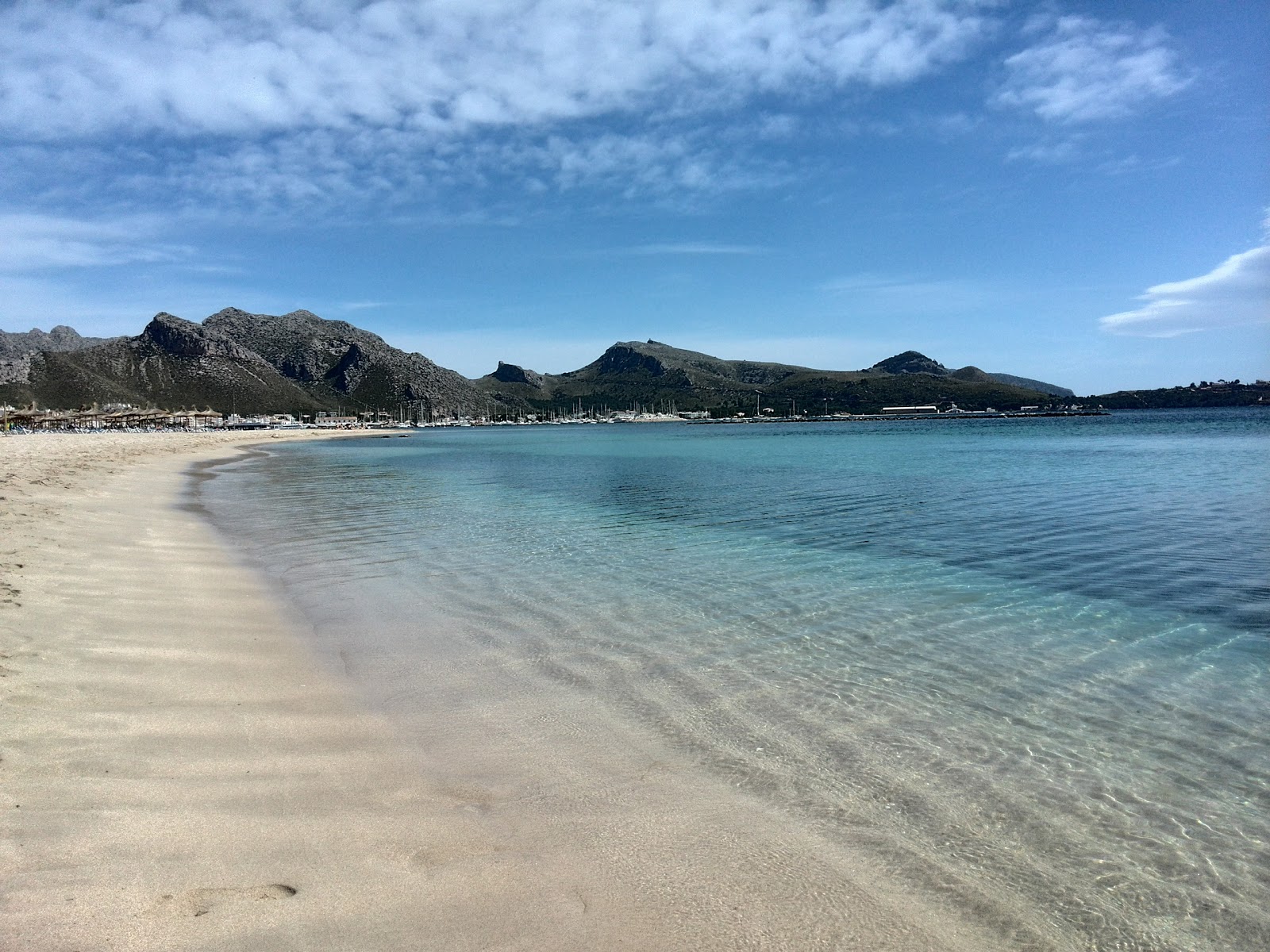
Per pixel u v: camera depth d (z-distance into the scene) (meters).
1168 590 12.45
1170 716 7.15
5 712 6.10
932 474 38.16
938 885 4.52
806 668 8.59
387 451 85.19
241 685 7.61
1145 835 5.10
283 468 50.84
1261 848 4.94
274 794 5.30
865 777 5.90
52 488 24.33
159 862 4.29
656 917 4.12
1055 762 6.19
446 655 9.03
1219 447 58.28
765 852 4.82
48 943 3.50
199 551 16.02
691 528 20.11
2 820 4.53
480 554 16.23
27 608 9.29
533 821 5.14
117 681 7.27
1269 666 8.59
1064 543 17.16
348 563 15.08
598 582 13.37
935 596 12.20
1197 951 3.97
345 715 7.03
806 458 56.50
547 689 7.85
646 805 5.41
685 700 7.58
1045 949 3.96
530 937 3.88
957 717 7.12
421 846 4.73
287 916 3.89
